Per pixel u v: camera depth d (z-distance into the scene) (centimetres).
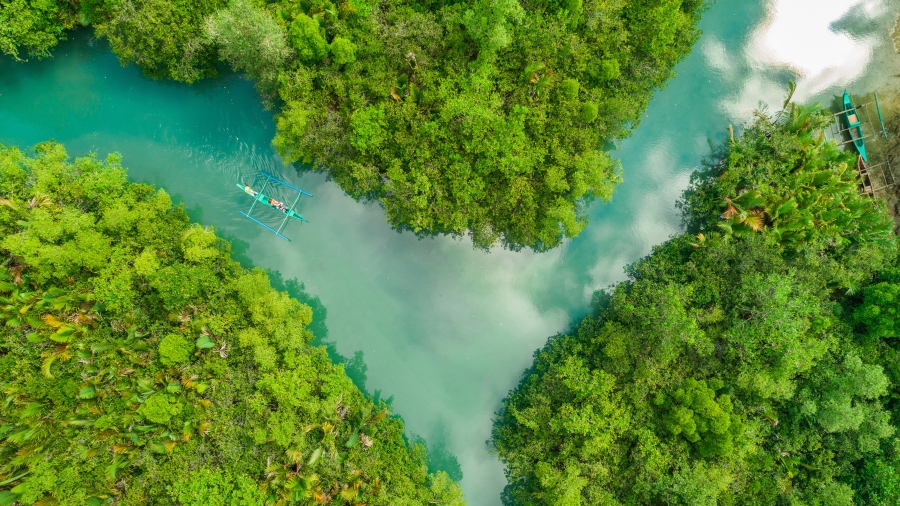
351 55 2409
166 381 2434
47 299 2373
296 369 2506
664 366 2412
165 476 2389
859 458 2408
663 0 2425
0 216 2327
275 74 2467
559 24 2414
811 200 2489
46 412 2395
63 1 2533
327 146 2538
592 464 2389
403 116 2464
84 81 2847
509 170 2442
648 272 2645
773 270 2441
